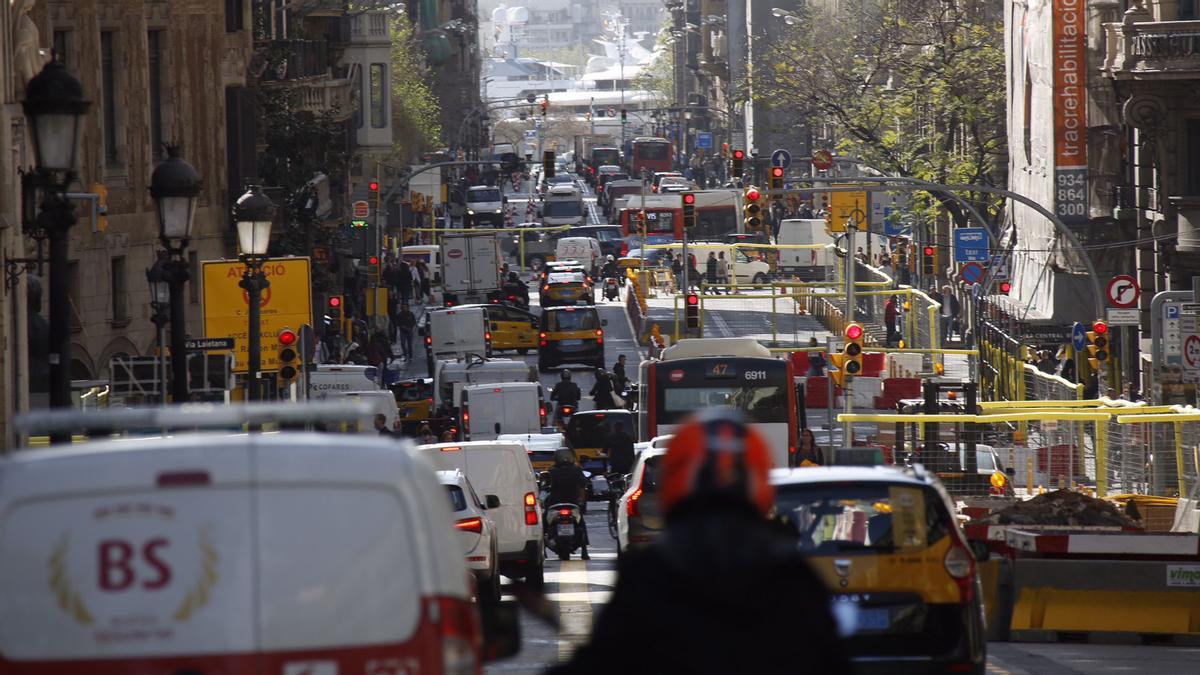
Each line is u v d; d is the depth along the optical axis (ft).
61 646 60.34
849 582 113.39
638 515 211.00
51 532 60.54
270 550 61.31
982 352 531.09
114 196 403.34
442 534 63.52
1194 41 468.75
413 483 62.95
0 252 248.73
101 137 392.27
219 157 452.35
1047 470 274.36
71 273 382.83
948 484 265.54
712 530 44.65
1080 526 185.68
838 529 114.93
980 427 303.48
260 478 61.72
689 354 372.58
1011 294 645.92
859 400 496.23
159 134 433.07
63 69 150.30
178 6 436.35
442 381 530.27
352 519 62.03
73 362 381.60
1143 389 491.72
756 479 45.29
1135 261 522.06
